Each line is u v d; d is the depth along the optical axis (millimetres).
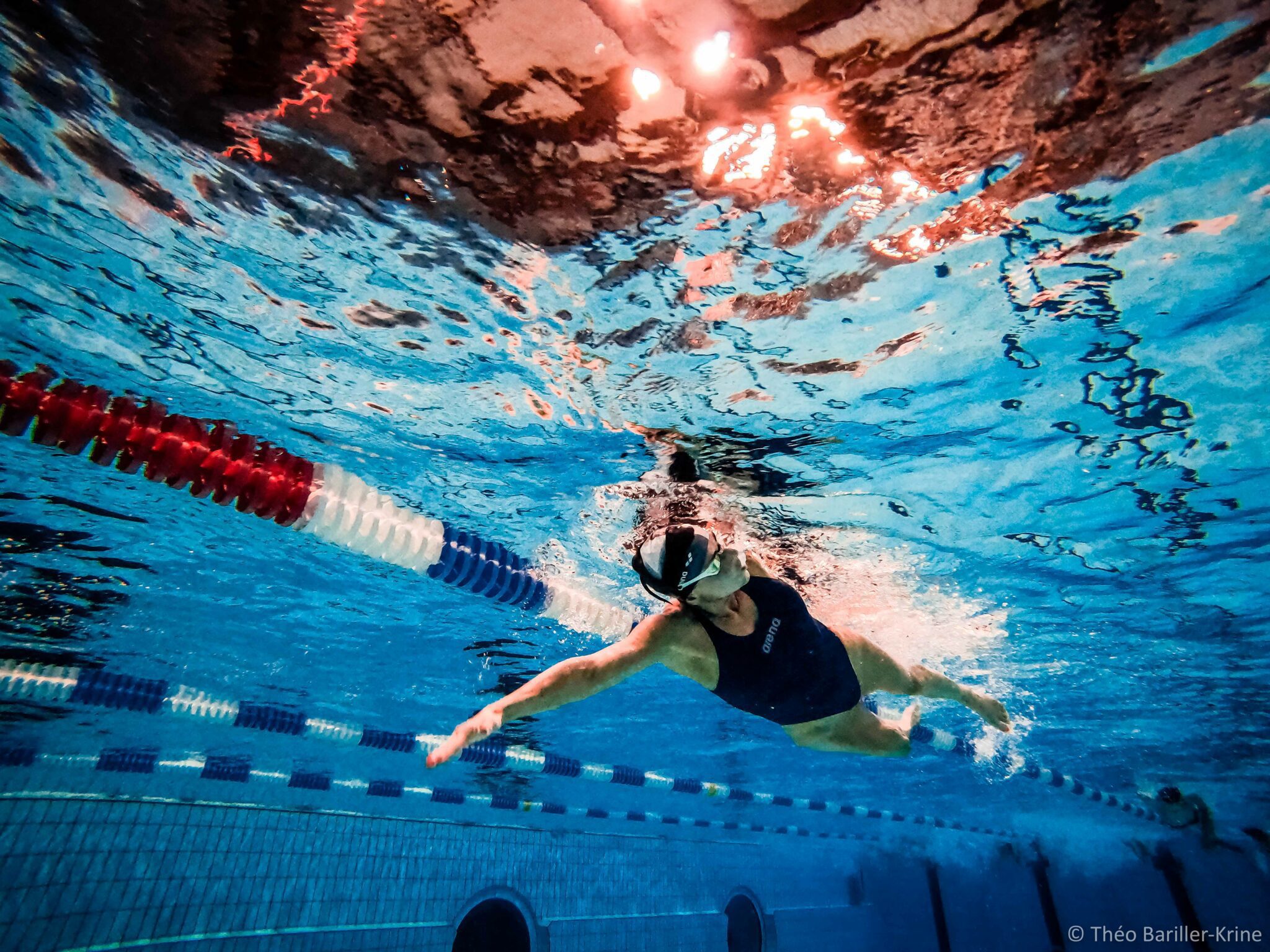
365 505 3580
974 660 7750
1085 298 3301
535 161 2596
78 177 2639
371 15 2117
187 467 2926
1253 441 4254
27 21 2127
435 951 9453
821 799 14945
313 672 7102
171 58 2242
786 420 4055
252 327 3336
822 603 6488
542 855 11617
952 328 3453
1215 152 2609
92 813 7348
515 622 6176
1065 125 2510
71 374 3600
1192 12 2139
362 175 2639
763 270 3088
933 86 2365
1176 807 14312
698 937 13953
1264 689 8172
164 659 6562
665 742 9961
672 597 2965
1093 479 4664
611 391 3791
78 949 6777
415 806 10094
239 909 7906
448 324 3338
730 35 2193
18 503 4297
